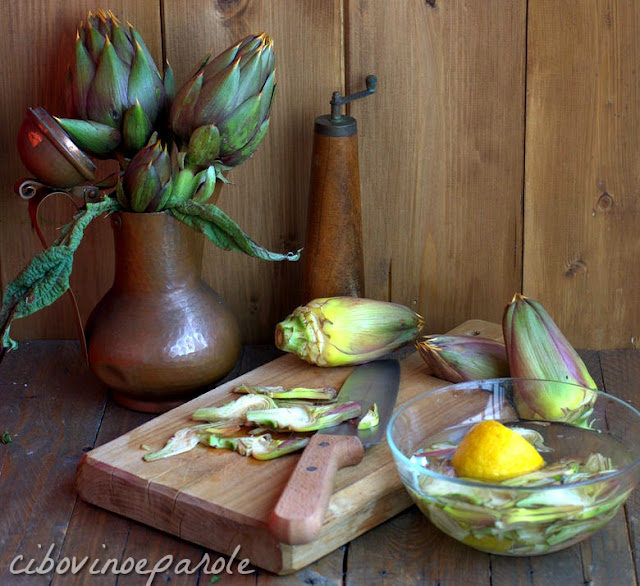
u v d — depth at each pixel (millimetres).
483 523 1126
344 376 1376
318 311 1374
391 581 1147
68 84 1311
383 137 1453
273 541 1142
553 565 1158
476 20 1414
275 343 1460
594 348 1508
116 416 1363
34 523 1217
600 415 1247
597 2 1400
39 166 1282
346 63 1429
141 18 1412
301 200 1473
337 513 1166
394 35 1420
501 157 1454
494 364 1358
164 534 1205
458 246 1486
